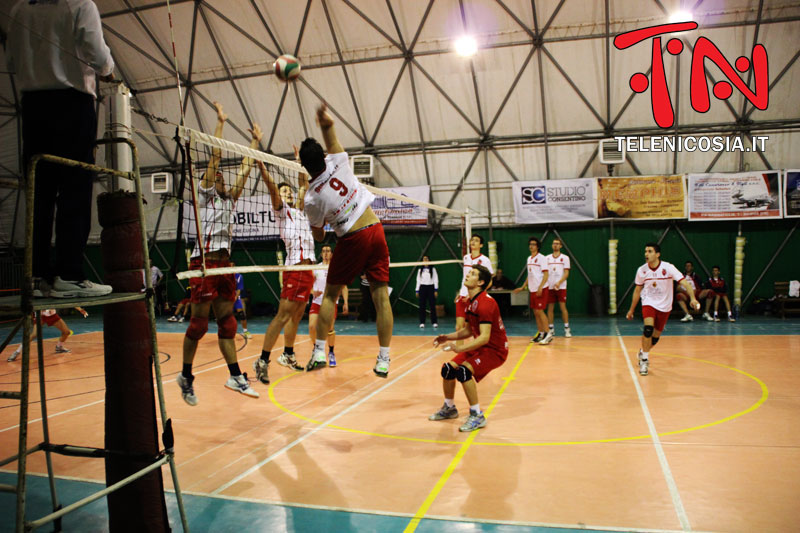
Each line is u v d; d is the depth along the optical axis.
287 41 15.70
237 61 16.28
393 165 17.39
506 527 2.93
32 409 5.92
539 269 10.30
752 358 8.12
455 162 16.91
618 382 6.63
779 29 13.55
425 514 3.12
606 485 3.47
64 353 10.10
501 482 3.56
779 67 14.02
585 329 12.74
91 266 19.81
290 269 5.34
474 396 4.81
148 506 2.81
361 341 11.34
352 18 15.02
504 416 5.23
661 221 15.80
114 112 3.06
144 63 16.59
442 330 13.30
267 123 17.34
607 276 16.25
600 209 15.78
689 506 3.13
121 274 2.83
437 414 5.15
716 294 14.12
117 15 15.56
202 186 4.61
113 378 2.82
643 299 7.17
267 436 4.77
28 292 2.22
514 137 16.19
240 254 18.55
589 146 15.96
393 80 15.94
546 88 15.38
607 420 4.98
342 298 17.44
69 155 2.78
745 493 3.29
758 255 15.24
